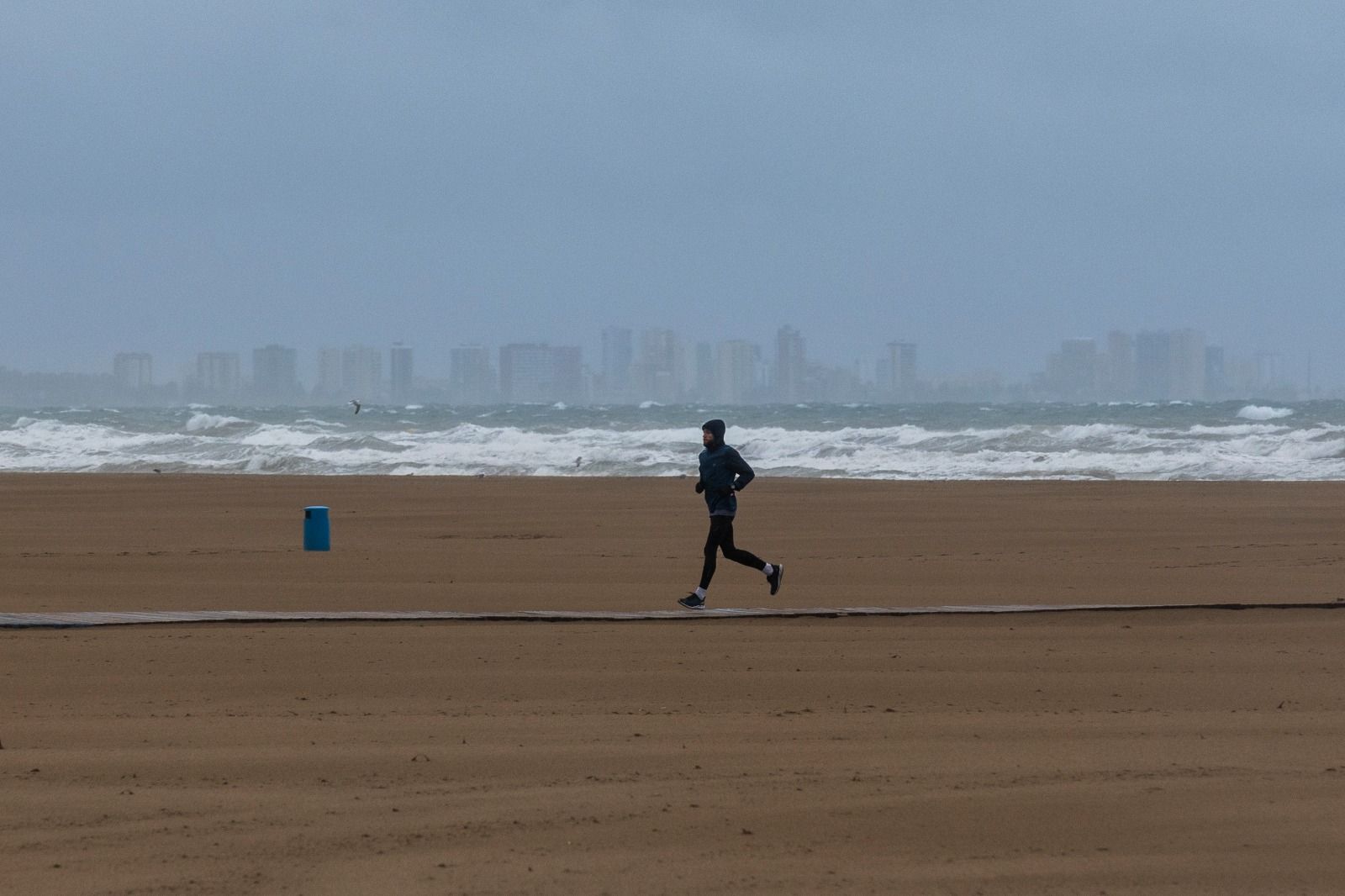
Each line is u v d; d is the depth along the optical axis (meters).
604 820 19.30
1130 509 82.25
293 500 95.06
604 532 72.06
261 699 28.30
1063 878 16.98
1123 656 33.28
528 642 35.16
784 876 16.98
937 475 120.50
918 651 33.94
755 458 140.75
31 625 36.91
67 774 21.81
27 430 190.62
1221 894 16.48
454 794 20.69
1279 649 34.38
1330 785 21.20
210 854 17.73
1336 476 113.19
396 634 36.38
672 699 28.42
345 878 16.83
